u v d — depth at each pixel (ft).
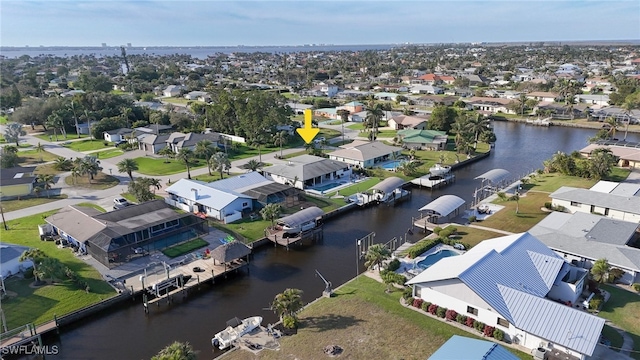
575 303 164.86
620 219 237.45
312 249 225.35
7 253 194.08
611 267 180.86
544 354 131.85
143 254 210.79
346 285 184.75
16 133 448.65
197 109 573.74
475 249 188.85
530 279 162.81
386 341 145.59
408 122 504.84
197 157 394.93
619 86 648.79
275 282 193.77
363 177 339.57
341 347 143.33
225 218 251.39
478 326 149.07
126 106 566.36
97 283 186.70
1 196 291.99
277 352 142.72
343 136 483.10
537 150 427.33
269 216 237.86
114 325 164.86
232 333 152.46
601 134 431.02
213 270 197.57
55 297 175.63
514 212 262.67
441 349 125.18
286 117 475.31
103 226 213.66
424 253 211.41
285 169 328.49
